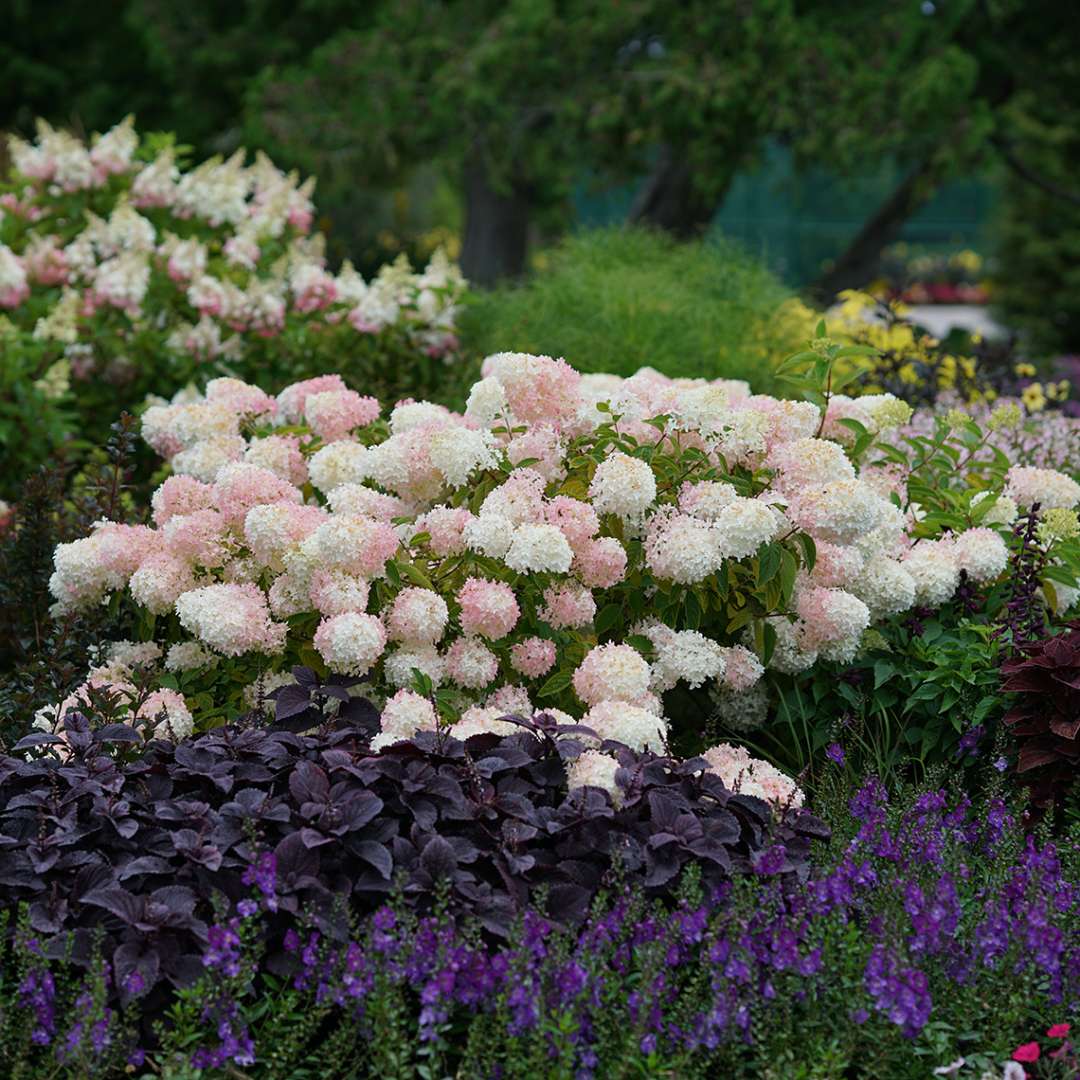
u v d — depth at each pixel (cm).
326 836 298
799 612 409
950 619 440
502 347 683
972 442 489
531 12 1070
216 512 413
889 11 1094
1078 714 380
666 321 698
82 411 674
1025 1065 293
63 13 1537
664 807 313
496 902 293
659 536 391
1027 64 1238
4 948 290
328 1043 281
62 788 321
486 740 326
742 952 283
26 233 742
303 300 712
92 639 427
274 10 1338
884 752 427
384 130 1124
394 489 418
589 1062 272
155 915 284
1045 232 1675
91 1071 264
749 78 1044
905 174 1461
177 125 1457
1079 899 326
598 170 1206
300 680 360
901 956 281
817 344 441
